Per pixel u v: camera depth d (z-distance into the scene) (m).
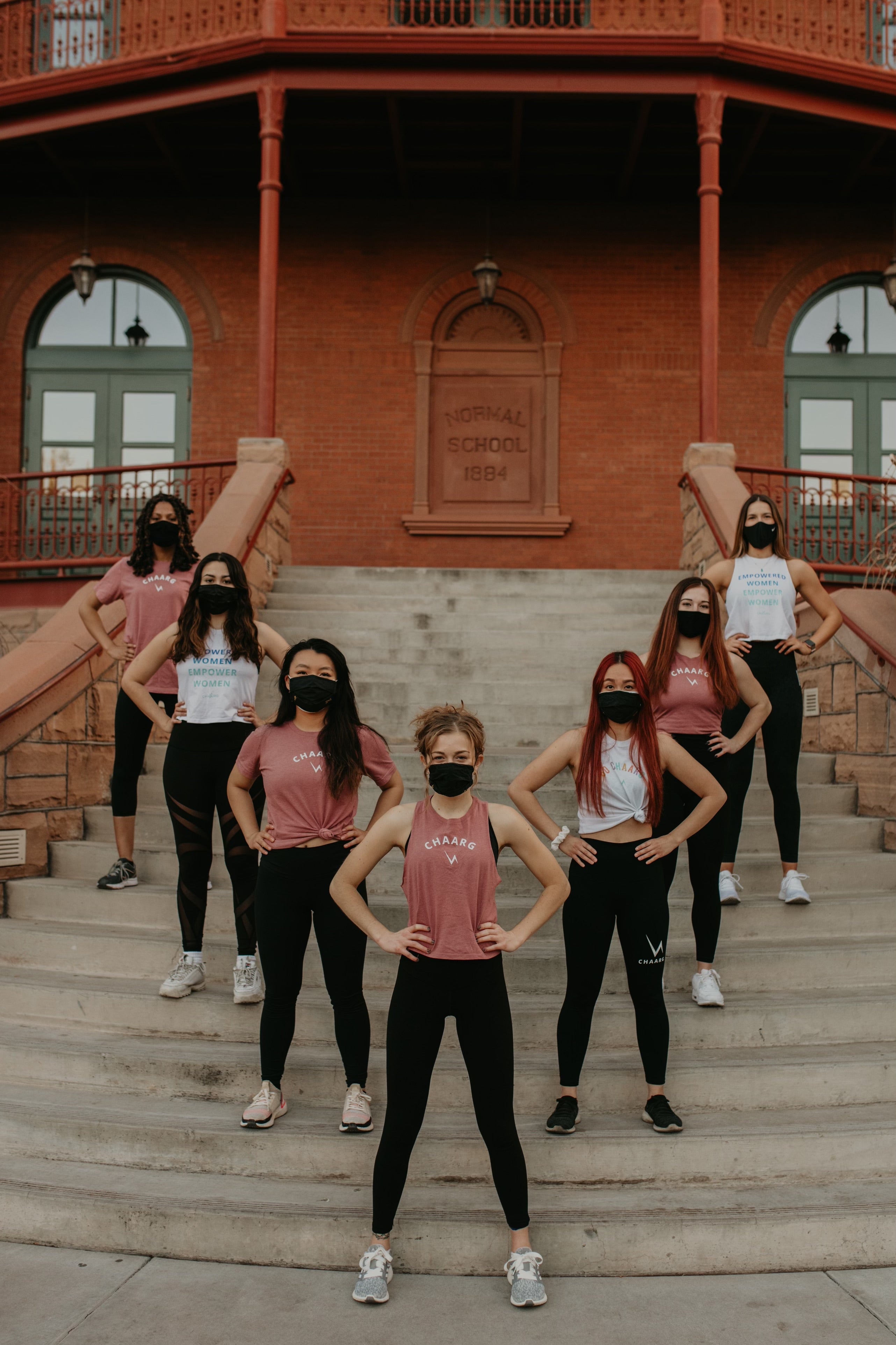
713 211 9.35
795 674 4.51
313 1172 3.25
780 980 4.07
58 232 12.34
